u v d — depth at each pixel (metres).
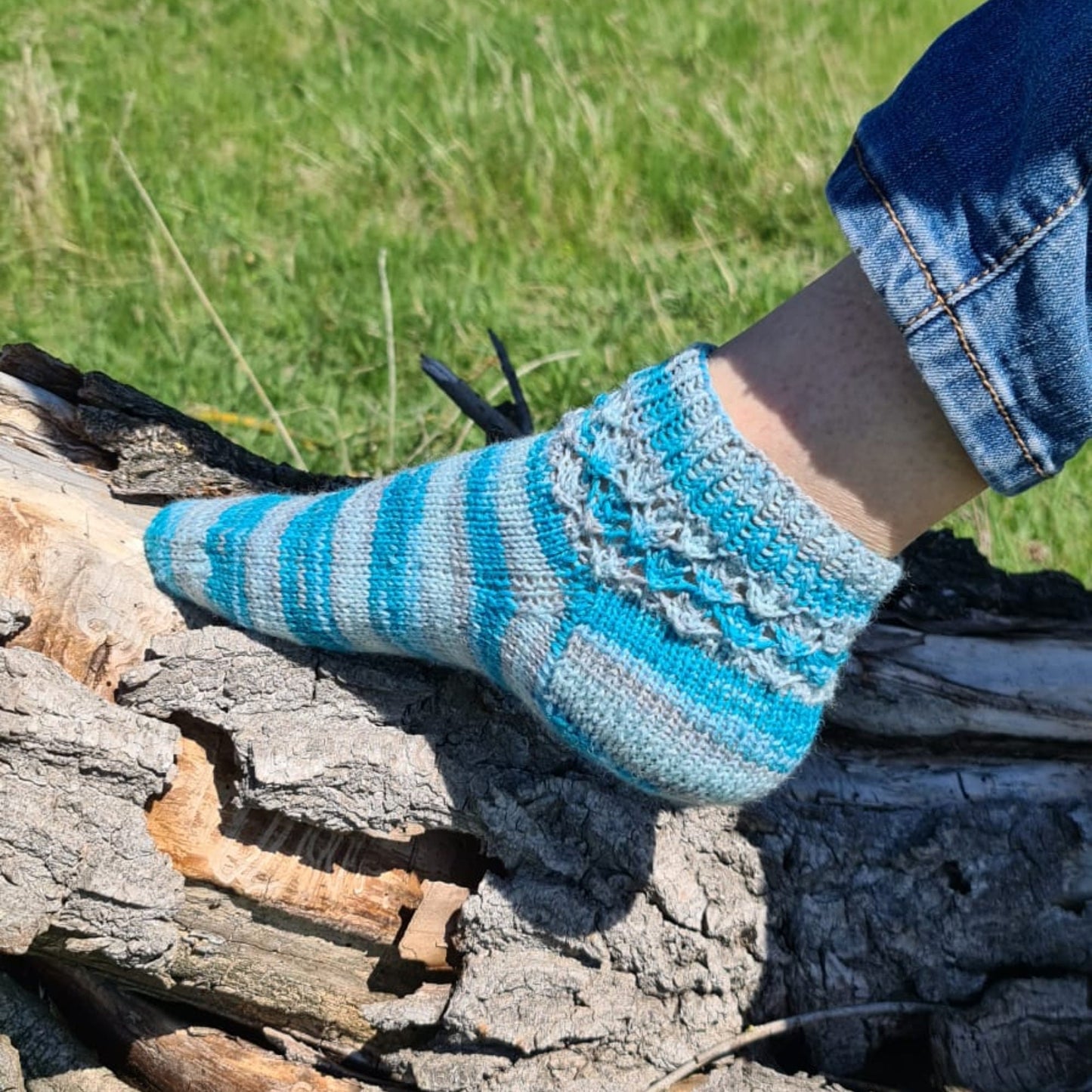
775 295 3.72
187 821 1.71
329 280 3.69
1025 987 1.78
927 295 1.30
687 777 1.58
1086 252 1.25
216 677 1.74
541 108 4.54
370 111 4.55
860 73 5.12
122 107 4.38
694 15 5.51
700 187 4.25
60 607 1.76
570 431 1.58
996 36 1.32
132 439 1.98
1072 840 1.83
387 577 1.68
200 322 3.48
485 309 3.58
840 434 1.41
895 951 1.80
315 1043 1.85
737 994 1.77
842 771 1.89
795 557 1.46
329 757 1.69
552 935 1.72
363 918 1.76
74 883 1.61
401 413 3.22
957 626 2.03
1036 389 1.30
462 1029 1.70
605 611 1.57
